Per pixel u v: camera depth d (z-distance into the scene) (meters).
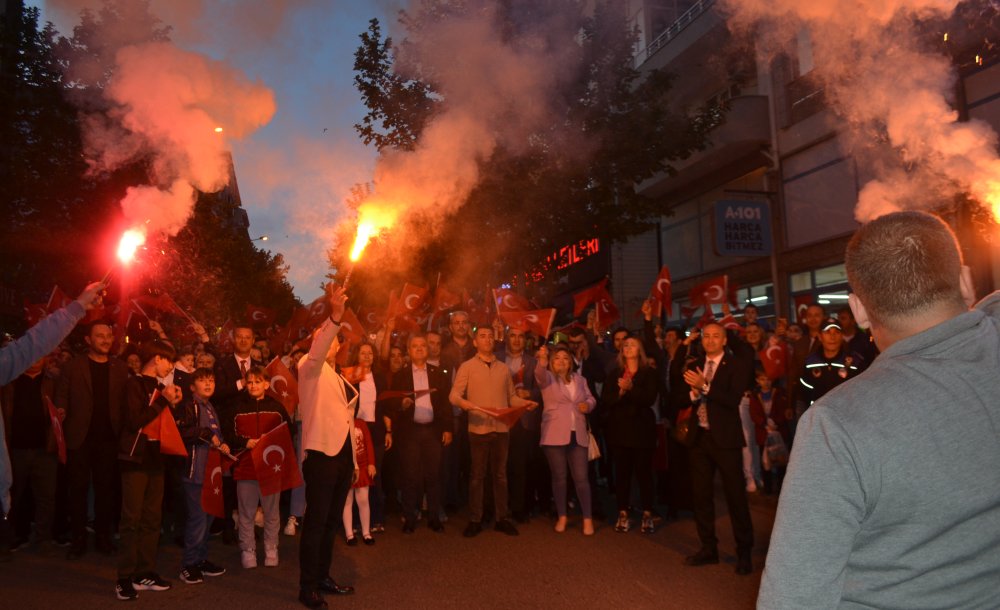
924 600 1.42
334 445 5.23
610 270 23.20
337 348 5.63
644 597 5.22
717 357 6.20
